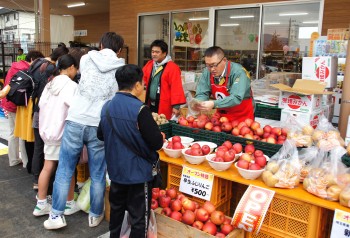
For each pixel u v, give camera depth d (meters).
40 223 2.87
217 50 2.77
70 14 14.98
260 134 2.55
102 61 2.62
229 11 6.76
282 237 2.07
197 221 2.23
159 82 3.80
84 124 2.57
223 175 2.24
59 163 2.68
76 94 2.66
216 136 2.64
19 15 17.38
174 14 7.72
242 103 3.02
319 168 2.04
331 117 3.92
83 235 2.71
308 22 5.75
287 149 2.17
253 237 2.21
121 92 2.12
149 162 2.11
